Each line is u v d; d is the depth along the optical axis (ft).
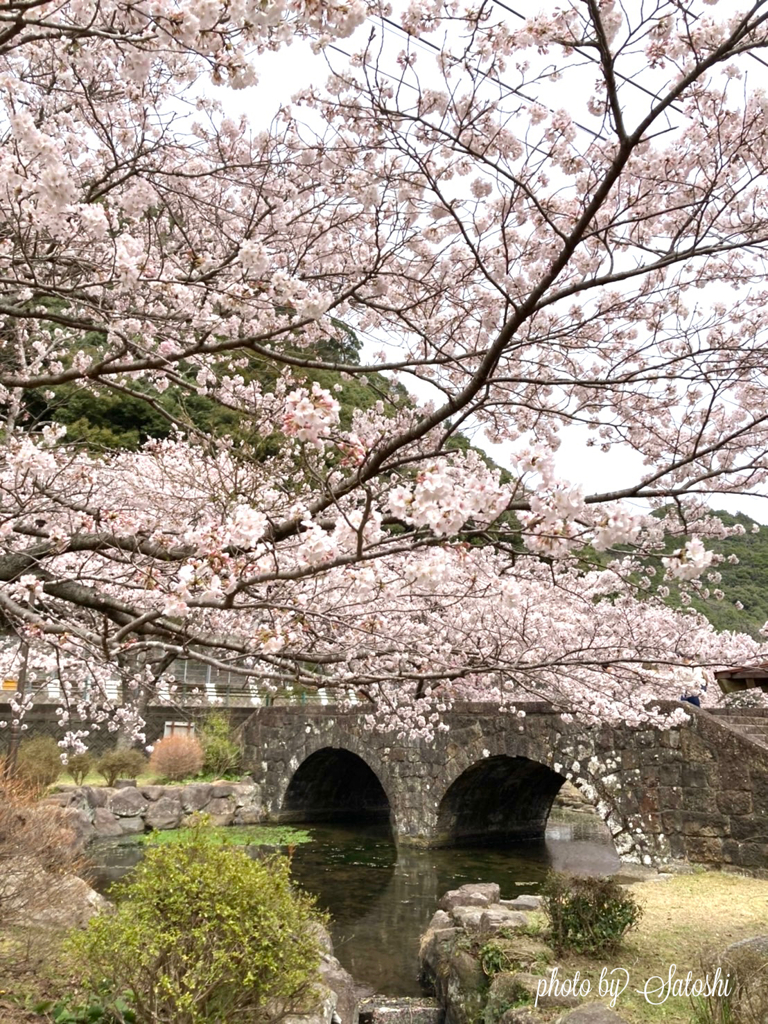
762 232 13.66
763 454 10.77
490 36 12.78
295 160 15.47
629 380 11.86
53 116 15.74
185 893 14.11
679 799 34.94
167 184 16.07
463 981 23.34
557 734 40.75
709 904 26.86
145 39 9.39
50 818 20.99
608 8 11.00
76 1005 14.53
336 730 56.95
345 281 16.57
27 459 12.93
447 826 51.24
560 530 8.34
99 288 12.80
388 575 12.16
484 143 13.98
